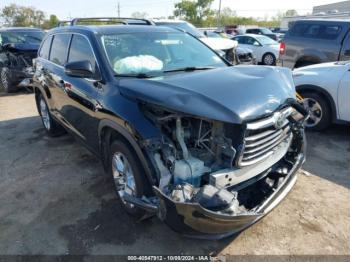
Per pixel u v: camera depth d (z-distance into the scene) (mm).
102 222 3129
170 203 2256
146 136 2529
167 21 10602
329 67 5215
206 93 2457
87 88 3432
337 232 2902
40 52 5426
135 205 2711
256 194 2750
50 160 4582
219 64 3801
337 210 3207
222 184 2404
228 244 2797
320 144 4848
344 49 7375
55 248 2822
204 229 2307
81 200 3518
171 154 2502
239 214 2271
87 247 2816
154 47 3680
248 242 2809
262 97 2535
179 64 3609
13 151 4980
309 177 3846
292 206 3281
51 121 5223
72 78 3836
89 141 3738
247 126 2338
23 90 9836
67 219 3203
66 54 4223
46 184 3904
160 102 2459
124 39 3627
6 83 9547
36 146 5148
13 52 9195
